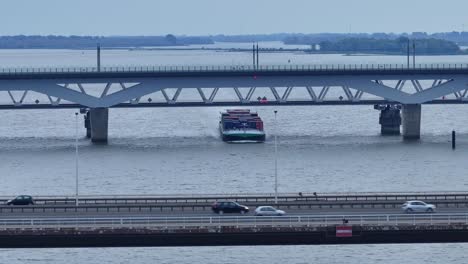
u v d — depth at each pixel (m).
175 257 161.75
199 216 154.88
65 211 164.38
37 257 161.88
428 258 161.50
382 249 166.50
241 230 147.00
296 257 162.12
